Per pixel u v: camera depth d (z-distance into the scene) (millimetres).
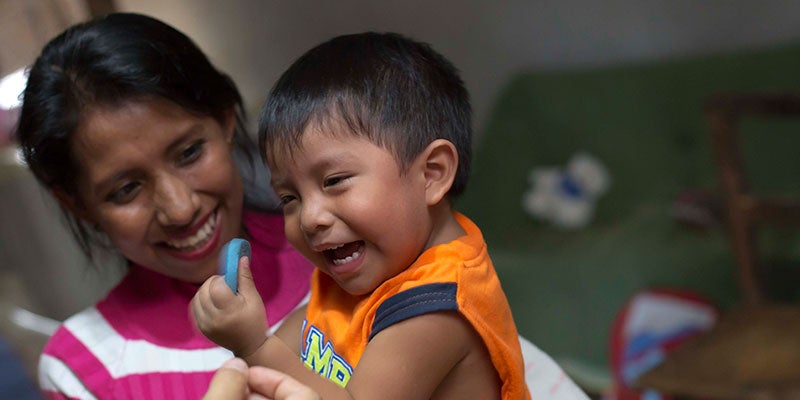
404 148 696
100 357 1048
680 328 2316
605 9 3037
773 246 2477
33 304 2068
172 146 910
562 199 2949
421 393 671
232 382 577
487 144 3051
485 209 3000
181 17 3000
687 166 2838
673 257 2523
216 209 980
